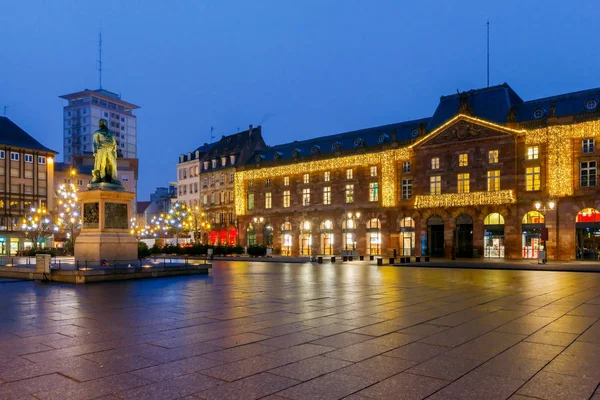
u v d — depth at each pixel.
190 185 90.94
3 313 13.81
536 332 11.11
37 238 70.12
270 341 10.20
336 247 63.12
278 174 69.62
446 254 52.81
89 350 9.41
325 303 16.00
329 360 8.68
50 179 81.31
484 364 8.40
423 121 60.53
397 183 57.66
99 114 140.38
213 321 12.54
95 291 19.41
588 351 9.30
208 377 7.68
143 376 7.73
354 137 65.69
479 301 16.58
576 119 46.00
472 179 51.47
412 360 8.67
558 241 46.53
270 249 60.00
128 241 27.20
